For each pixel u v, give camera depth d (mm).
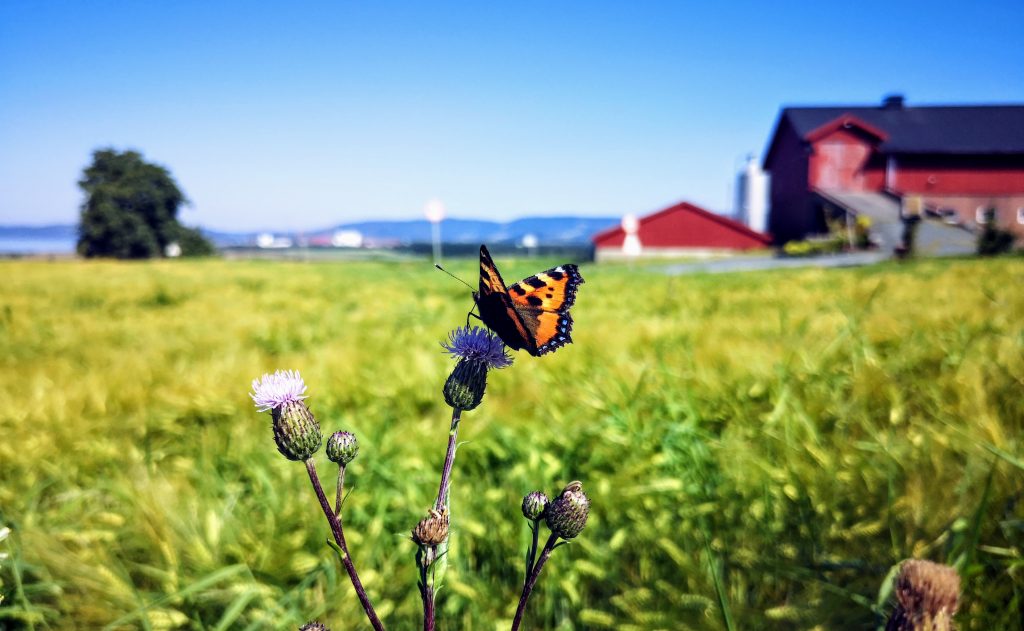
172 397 5828
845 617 2873
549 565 3348
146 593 3232
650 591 3104
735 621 2916
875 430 4438
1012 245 42188
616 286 20797
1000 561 2938
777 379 5363
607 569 3447
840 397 5113
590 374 6301
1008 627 2730
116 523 3645
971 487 3500
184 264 53500
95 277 31188
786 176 63281
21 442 4699
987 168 58000
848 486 3768
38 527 3570
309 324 12367
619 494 3932
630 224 54188
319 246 179250
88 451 4672
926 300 11227
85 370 7113
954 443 3914
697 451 4281
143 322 12828
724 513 3707
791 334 7625
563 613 3195
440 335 10172
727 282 22297
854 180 58375
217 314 14547
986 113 60875
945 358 5891
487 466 4570
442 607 3256
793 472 3832
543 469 4273
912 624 1392
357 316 13672
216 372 6789
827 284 17781
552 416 5250
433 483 4191
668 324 9234
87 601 3145
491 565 3643
